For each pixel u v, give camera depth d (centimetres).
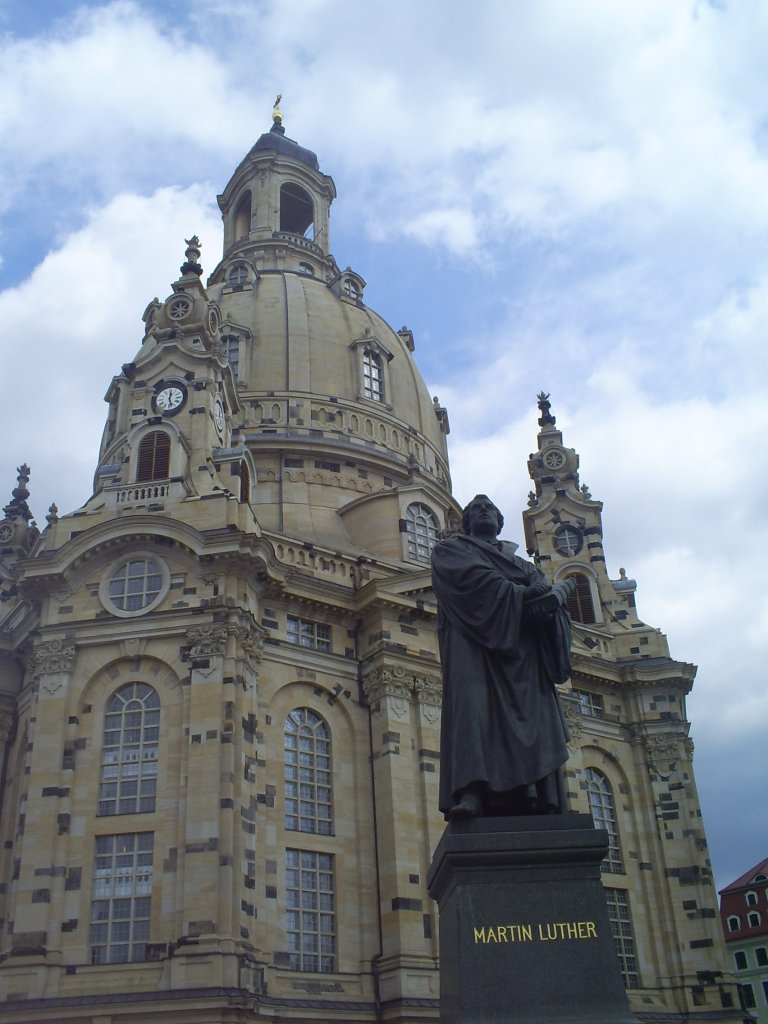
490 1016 1296
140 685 4959
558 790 1518
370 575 6003
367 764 5419
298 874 4975
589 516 7800
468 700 1525
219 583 5078
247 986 4228
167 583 5109
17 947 4291
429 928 4966
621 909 6106
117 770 4772
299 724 5344
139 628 5025
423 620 5788
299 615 5566
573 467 8088
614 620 7331
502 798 1502
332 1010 4606
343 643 5669
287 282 8344
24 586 5172
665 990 5950
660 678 6769
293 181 10200
